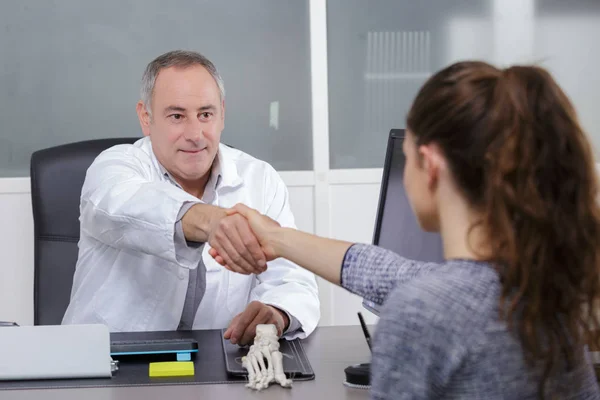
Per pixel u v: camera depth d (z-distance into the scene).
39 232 2.42
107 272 2.25
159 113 2.24
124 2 3.49
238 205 1.75
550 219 0.89
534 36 3.67
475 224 0.93
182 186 2.35
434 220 1.01
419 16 3.63
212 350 1.83
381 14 3.61
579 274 0.92
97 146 2.48
